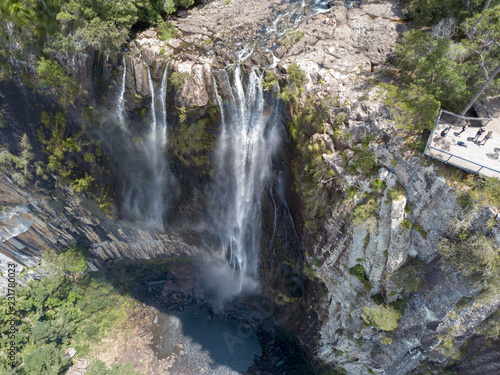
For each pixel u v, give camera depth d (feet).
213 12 149.69
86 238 198.49
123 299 204.74
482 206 93.81
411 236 110.01
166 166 162.20
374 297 126.93
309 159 125.18
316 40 133.49
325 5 146.72
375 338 134.10
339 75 122.62
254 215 164.86
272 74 128.47
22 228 192.44
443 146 102.06
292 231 148.66
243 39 138.41
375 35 131.23
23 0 132.67
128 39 139.03
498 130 104.99
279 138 138.92
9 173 175.32
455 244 101.55
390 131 106.42
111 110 151.33
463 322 112.88
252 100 135.85
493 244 95.55
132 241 194.80
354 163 113.29
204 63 133.08
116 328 196.85
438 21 119.34
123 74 139.23
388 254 114.93
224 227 176.65
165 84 136.56
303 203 133.18
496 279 96.94
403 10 135.64
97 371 177.68
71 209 186.19
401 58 115.24
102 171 171.42
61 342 189.16
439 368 131.54
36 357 170.09
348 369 156.25
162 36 140.15
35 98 157.17
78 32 131.64
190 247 191.21
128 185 172.65
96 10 132.36
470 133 104.99
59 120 162.09
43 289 193.47
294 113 126.62
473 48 100.53
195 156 154.40
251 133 142.82
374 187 110.32
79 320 196.75
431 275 111.34
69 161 171.12
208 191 164.66
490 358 119.44
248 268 186.80
